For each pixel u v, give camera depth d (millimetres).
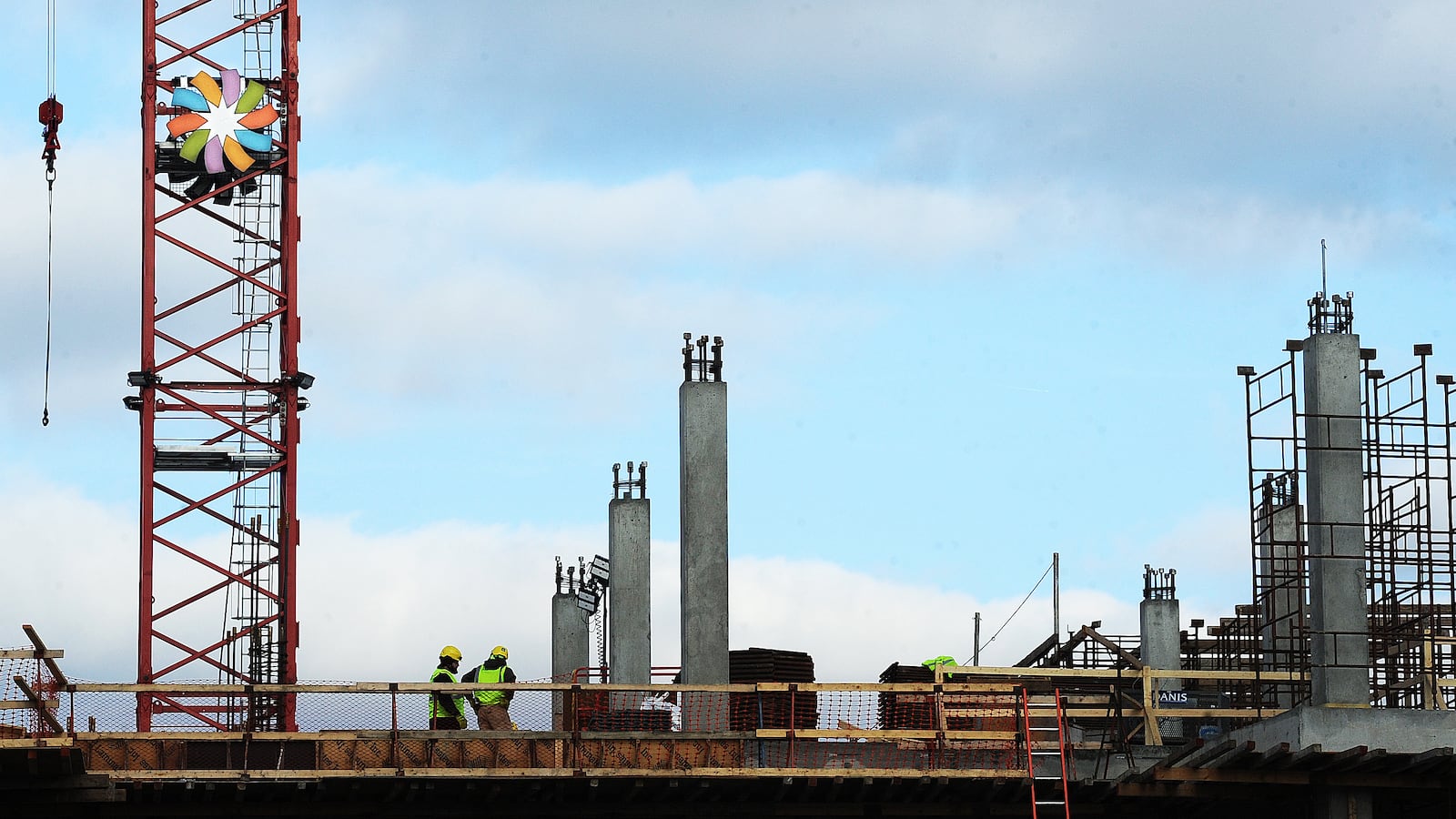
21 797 46625
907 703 54938
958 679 56844
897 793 51281
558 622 79750
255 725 54719
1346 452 52250
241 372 79312
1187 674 56312
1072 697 67688
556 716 67750
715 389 58406
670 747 51188
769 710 54812
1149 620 73625
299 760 50625
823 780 49875
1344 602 51656
